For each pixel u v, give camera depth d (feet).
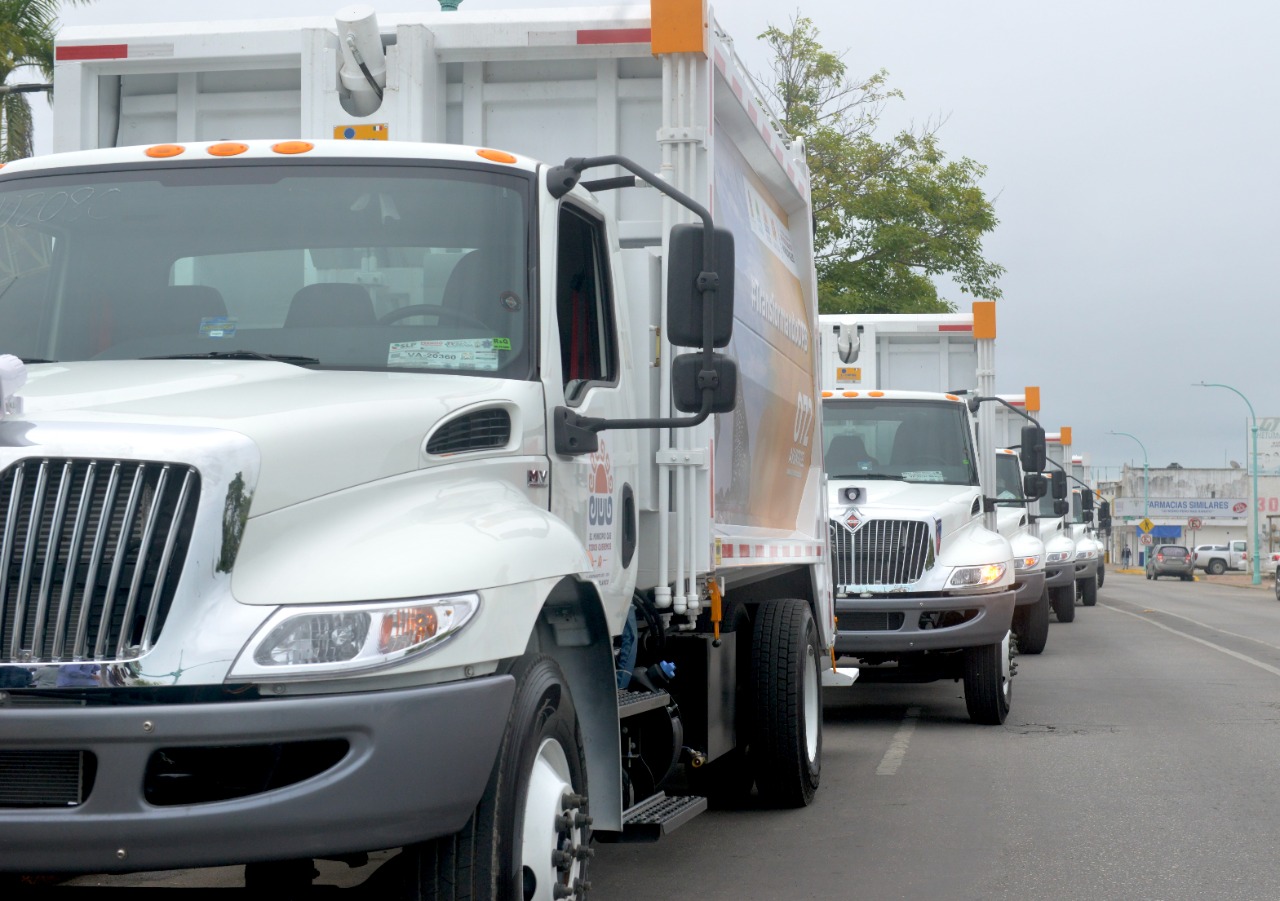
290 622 38.91
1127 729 129.80
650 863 76.48
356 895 44.09
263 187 53.98
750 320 83.56
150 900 45.24
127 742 37.40
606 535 57.72
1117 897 69.00
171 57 69.15
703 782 90.99
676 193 51.78
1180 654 216.74
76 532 38.65
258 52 68.69
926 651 131.95
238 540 39.42
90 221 53.98
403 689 39.42
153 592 38.55
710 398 50.78
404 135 66.13
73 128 69.92
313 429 42.06
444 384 48.47
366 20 64.95
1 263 53.83
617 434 59.77
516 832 43.62
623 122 68.33
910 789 98.84
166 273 52.60
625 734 66.95
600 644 53.11
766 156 89.51
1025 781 101.81
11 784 38.14
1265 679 176.65
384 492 43.16
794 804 90.89
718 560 71.10
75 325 51.93
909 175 345.92
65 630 38.29
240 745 38.06
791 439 96.12
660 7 64.80
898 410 153.17
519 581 43.78
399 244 52.49
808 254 104.27
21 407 40.50
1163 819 87.92
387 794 38.88
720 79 72.49
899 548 130.62
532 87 68.54
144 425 40.27
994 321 169.58
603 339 60.18
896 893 69.82
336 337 50.85
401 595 40.04
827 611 106.32
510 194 53.67
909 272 344.69
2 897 44.42
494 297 51.98
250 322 51.60
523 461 49.42
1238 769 106.83
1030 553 182.80
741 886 71.31
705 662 75.97
